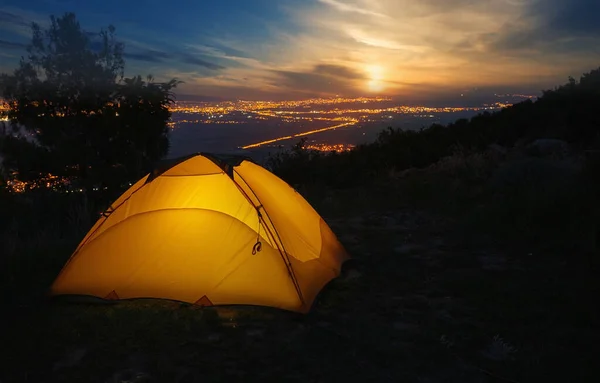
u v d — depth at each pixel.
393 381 3.86
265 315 4.99
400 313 5.05
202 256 5.28
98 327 4.69
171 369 3.99
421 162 14.16
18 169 11.70
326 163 14.37
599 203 7.95
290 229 5.60
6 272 6.13
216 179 5.52
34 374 3.94
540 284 5.69
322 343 4.43
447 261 6.58
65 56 11.97
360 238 7.82
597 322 4.72
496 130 15.82
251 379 3.87
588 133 13.99
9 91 11.74
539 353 4.20
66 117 12.07
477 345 4.39
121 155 12.37
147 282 5.27
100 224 5.59
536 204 8.12
